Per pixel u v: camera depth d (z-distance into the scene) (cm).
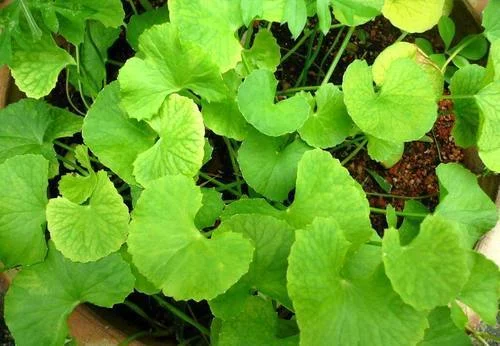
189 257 20
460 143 26
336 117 24
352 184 21
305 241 19
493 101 24
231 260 19
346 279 20
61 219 21
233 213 22
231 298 21
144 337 25
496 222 24
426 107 23
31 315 21
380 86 25
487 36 26
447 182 24
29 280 21
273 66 26
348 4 23
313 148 24
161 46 22
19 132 25
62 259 22
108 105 23
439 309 21
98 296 22
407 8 26
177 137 22
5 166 22
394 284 18
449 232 19
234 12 23
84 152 23
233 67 23
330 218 19
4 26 22
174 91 23
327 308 19
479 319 24
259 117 22
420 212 25
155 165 22
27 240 22
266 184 23
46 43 24
